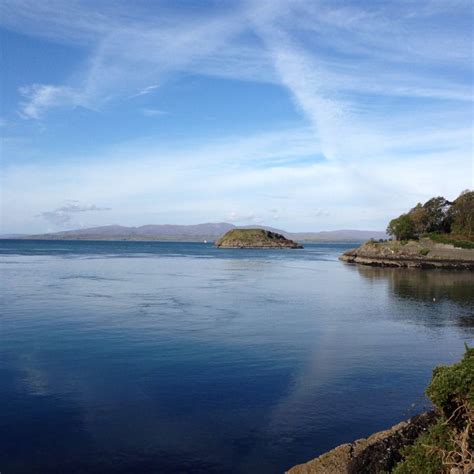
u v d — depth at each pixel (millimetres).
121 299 40094
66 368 19203
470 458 8133
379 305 38625
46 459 11781
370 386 17375
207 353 21812
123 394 16297
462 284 58031
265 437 13109
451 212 118812
